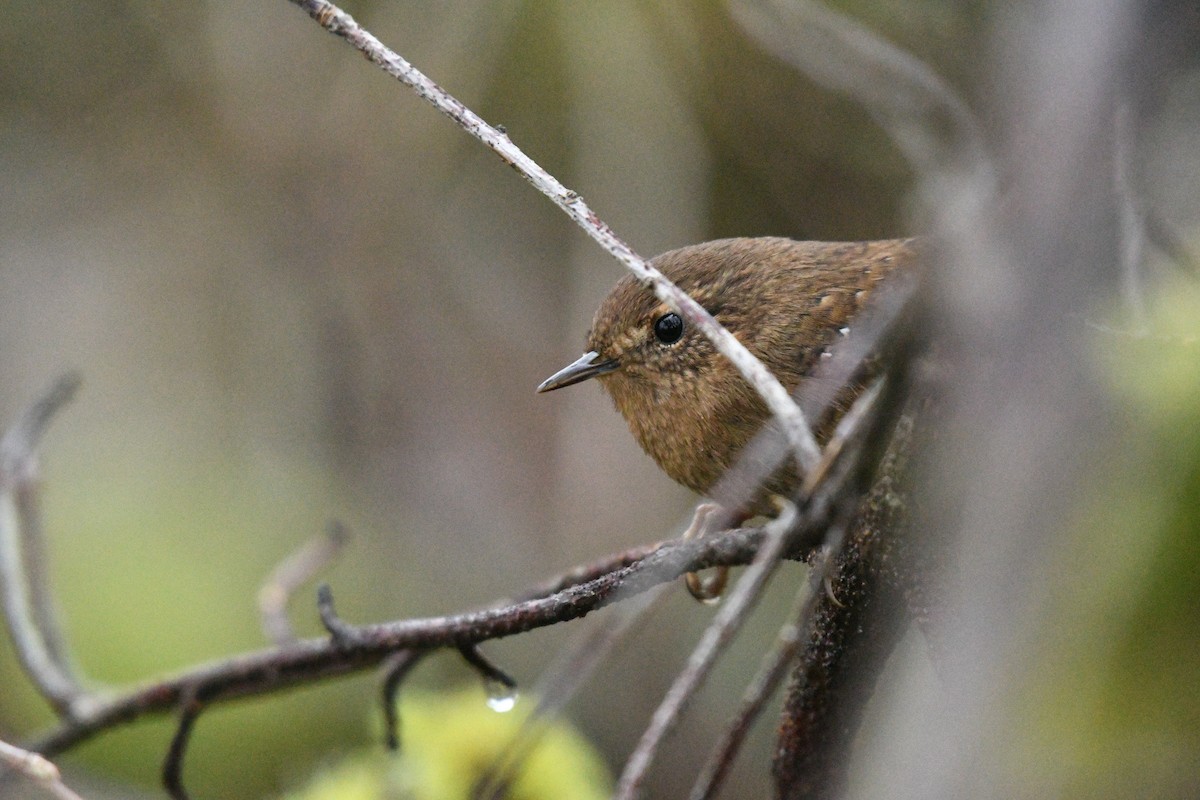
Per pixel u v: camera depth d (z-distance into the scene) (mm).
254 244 13156
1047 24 3441
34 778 5297
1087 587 3281
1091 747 3432
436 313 13289
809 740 5027
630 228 10945
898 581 4434
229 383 13391
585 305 11359
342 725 11180
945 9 9664
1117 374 3436
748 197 11453
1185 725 3453
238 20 12453
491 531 13133
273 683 6273
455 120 4750
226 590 12289
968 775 3135
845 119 11008
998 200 3574
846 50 8898
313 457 13328
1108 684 3402
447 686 11992
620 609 6164
